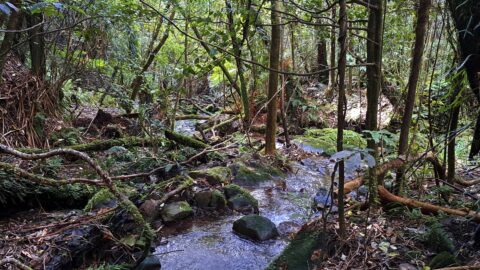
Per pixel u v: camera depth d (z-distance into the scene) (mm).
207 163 5348
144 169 4730
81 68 5922
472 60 2561
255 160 5379
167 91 6199
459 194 3535
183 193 4109
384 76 6332
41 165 3861
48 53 5891
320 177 5320
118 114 6867
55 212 3613
